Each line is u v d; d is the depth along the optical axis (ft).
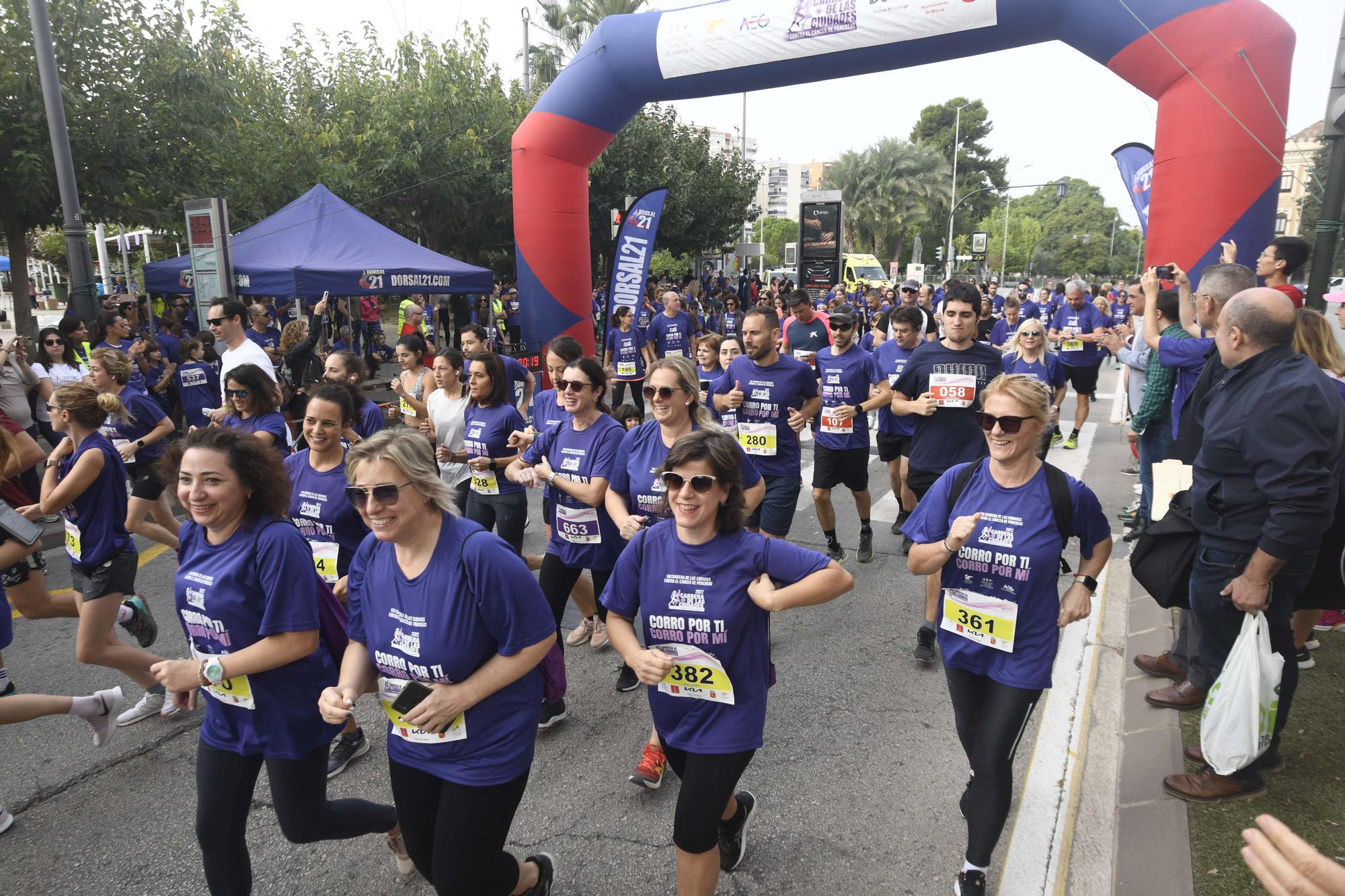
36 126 35.55
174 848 10.83
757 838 10.72
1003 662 9.24
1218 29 26.45
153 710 14.15
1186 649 13.48
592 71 36.42
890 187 184.65
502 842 8.04
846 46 31.24
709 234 95.61
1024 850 10.31
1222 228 27.22
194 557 8.55
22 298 40.60
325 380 17.33
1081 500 9.00
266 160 48.91
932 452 17.19
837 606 18.75
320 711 7.87
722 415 18.83
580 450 13.88
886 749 12.85
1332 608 11.19
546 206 39.27
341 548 12.67
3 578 13.69
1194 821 10.09
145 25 39.86
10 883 10.13
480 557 7.47
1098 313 33.32
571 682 15.26
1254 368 9.73
